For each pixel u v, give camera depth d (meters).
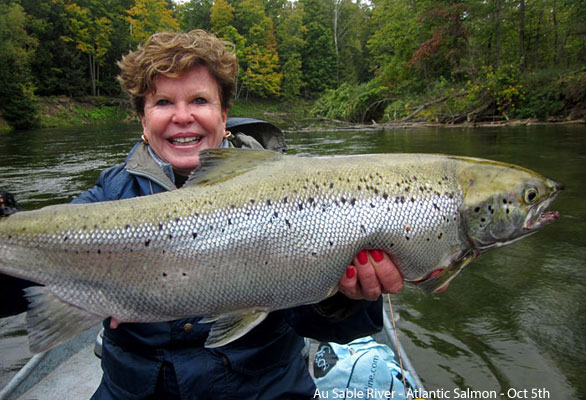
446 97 7.07
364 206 0.53
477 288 1.15
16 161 3.51
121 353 0.54
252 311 0.52
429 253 0.54
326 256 0.52
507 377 0.80
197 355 0.53
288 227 0.51
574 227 1.54
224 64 0.63
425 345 0.91
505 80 6.31
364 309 0.55
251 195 0.52
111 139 5.45
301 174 0.54
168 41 0.59
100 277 0.51
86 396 0.74
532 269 1.24
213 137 0.63
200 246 0.51
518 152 3.11
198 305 0.51
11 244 0.51
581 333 0.92
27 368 0.80
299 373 0.59
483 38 7.93
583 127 4.86
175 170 0.63
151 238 0.51
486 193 0.56
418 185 0.55
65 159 3.58
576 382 0.78
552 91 5.88
